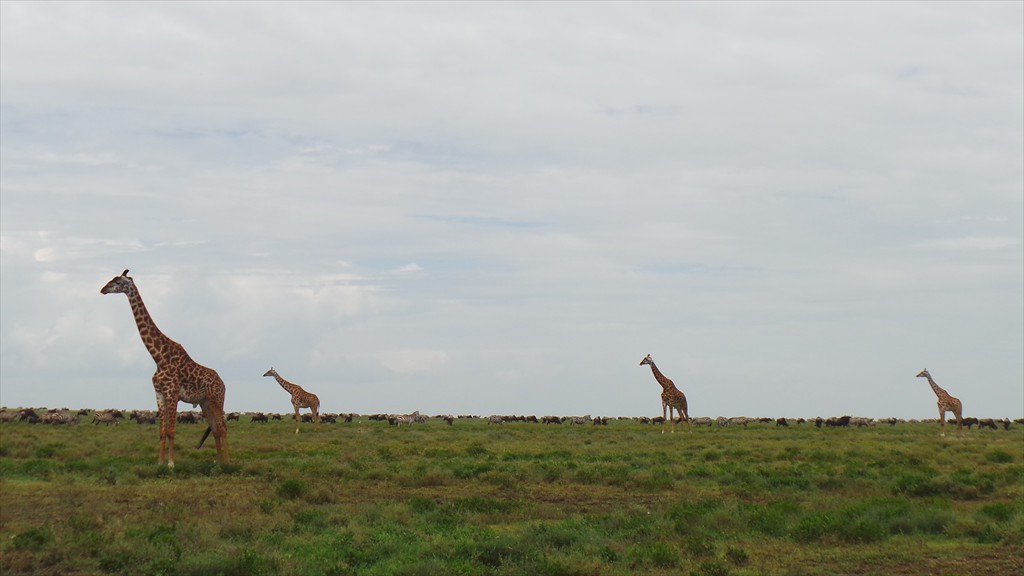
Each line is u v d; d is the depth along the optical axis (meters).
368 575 13.64
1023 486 26.28
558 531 16.72
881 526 18.12
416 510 19.78
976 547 16.80
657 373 55.28
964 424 79.69
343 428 59.09
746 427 71.69
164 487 22.03
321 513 18.23
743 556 15.25
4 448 30.64
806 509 20.47
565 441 47.56
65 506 18.70
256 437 45.50
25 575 13.15
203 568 13.33
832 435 55.31
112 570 13.48
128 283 27.22
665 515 19.19
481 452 36.69
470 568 14.02
